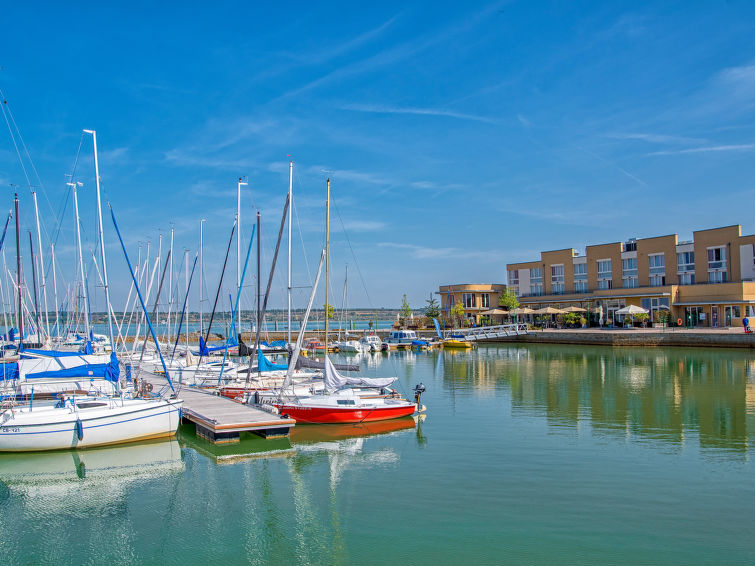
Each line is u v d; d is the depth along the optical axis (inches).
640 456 763.4
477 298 3917.3
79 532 565.0
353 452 812.0
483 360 2155.5
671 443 826.8
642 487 644.1
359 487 666.2
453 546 511.2
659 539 516.7
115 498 650.2
